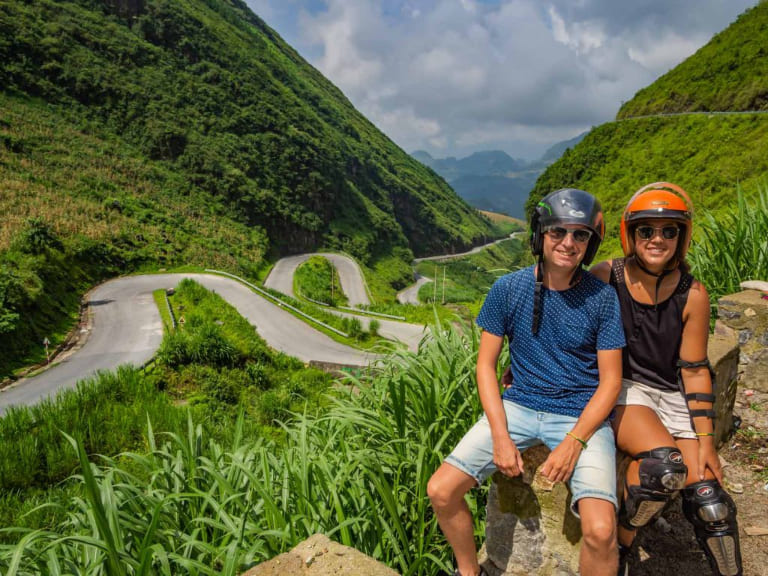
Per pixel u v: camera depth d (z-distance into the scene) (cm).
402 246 17100
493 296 187
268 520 203
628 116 8650
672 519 242
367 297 8044
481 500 246
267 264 8900
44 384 2256
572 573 177
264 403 1717
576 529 175
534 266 185
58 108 10806
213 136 13112
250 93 15925
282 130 15288
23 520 613
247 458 250
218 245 8038
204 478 250
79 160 8912
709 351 290
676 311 190
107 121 11462
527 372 181
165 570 164
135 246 5909
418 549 208
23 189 6331
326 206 14888
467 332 305
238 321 3447
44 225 4684
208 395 1938
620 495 187
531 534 185
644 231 184
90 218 6238
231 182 11244
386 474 238
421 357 284
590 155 7750
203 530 213
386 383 280
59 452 1033
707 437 187
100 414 1241
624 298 198
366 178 19250
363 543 203
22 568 206
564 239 163
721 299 365
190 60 15662
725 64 7356
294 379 2192
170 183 10394
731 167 5034
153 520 172
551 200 169
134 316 3478
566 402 173
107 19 14388
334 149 17525
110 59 13112
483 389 180
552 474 159
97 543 165
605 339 168
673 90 7888
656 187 186
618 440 184
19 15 11900
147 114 11975
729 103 6912
